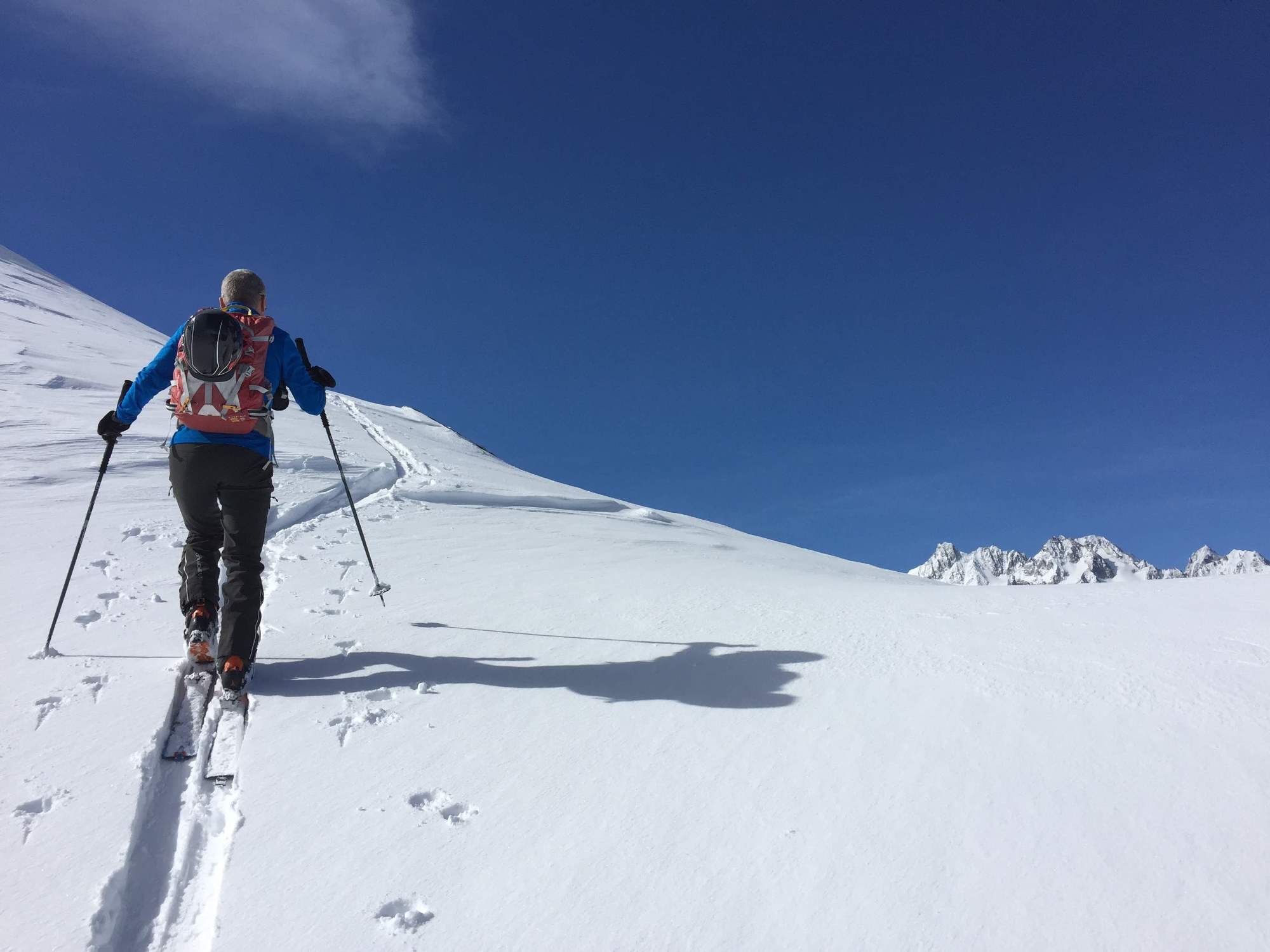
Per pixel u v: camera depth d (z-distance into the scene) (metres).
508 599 4.87
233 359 3.37
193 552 3.67
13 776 2.65
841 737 2.95
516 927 2.08
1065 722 2.93
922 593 5.14
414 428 17.33
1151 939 1.96
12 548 5.48
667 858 2.33
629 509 11.32
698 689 3.41
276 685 3.44
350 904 2.16
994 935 2.01
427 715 3.18
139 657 3.63
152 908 2.24
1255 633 3.68
